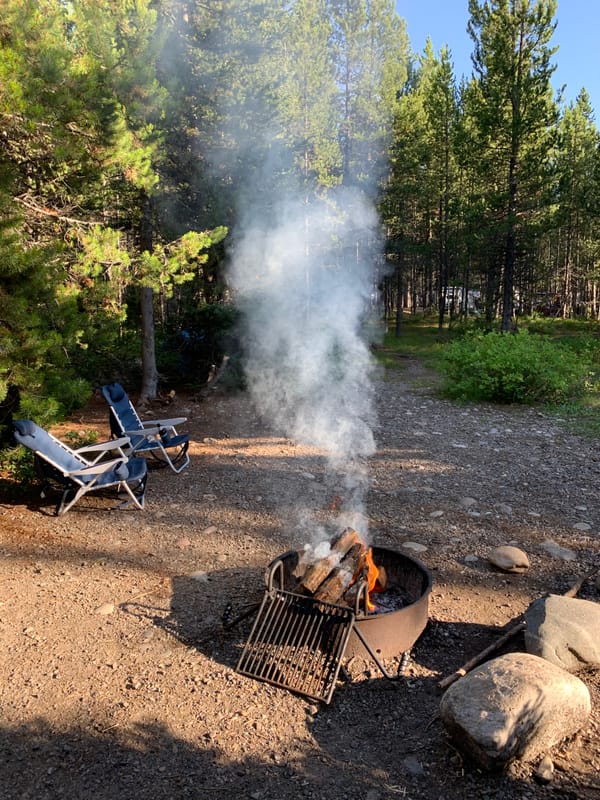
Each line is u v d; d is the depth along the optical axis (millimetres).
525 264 29219
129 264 7145
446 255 28406
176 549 4551
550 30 20156
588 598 3783
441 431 8484
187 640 3330
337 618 3057
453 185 29266
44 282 5359
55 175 6441
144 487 5660
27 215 6512
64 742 2568
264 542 4684
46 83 5559
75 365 9617
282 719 2715
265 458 7113
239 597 3785
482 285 35031
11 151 6000
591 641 2941
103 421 9016
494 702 2410
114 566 4254
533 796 2244
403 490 5941
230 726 2662
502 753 2285
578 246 34625
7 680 2975
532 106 20609
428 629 3447
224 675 3016
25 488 5836
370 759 2475
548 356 11039
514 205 21875
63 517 5203
